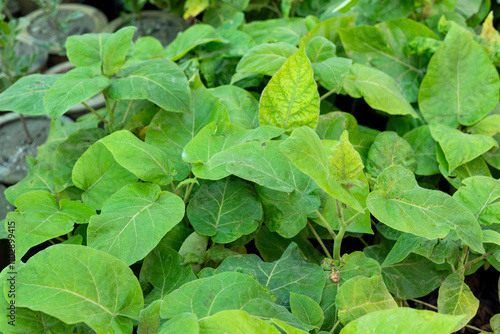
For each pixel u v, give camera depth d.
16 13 2.40
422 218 0.92
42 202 1.01
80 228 1.04
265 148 0.99
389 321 0.83
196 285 0.89
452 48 1.19
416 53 1.27
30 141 1.47
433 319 0.81
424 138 1.16
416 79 1.27
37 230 0.96
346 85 1.17
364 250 1.06
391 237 1.05
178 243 1.02
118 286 0.88
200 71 1.31
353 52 1.27
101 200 1.05
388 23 1.27
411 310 0.82
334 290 0.96
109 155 1.06
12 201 1.09
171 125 1.10
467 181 1.00
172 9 1.83
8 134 1.50
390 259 0.99
